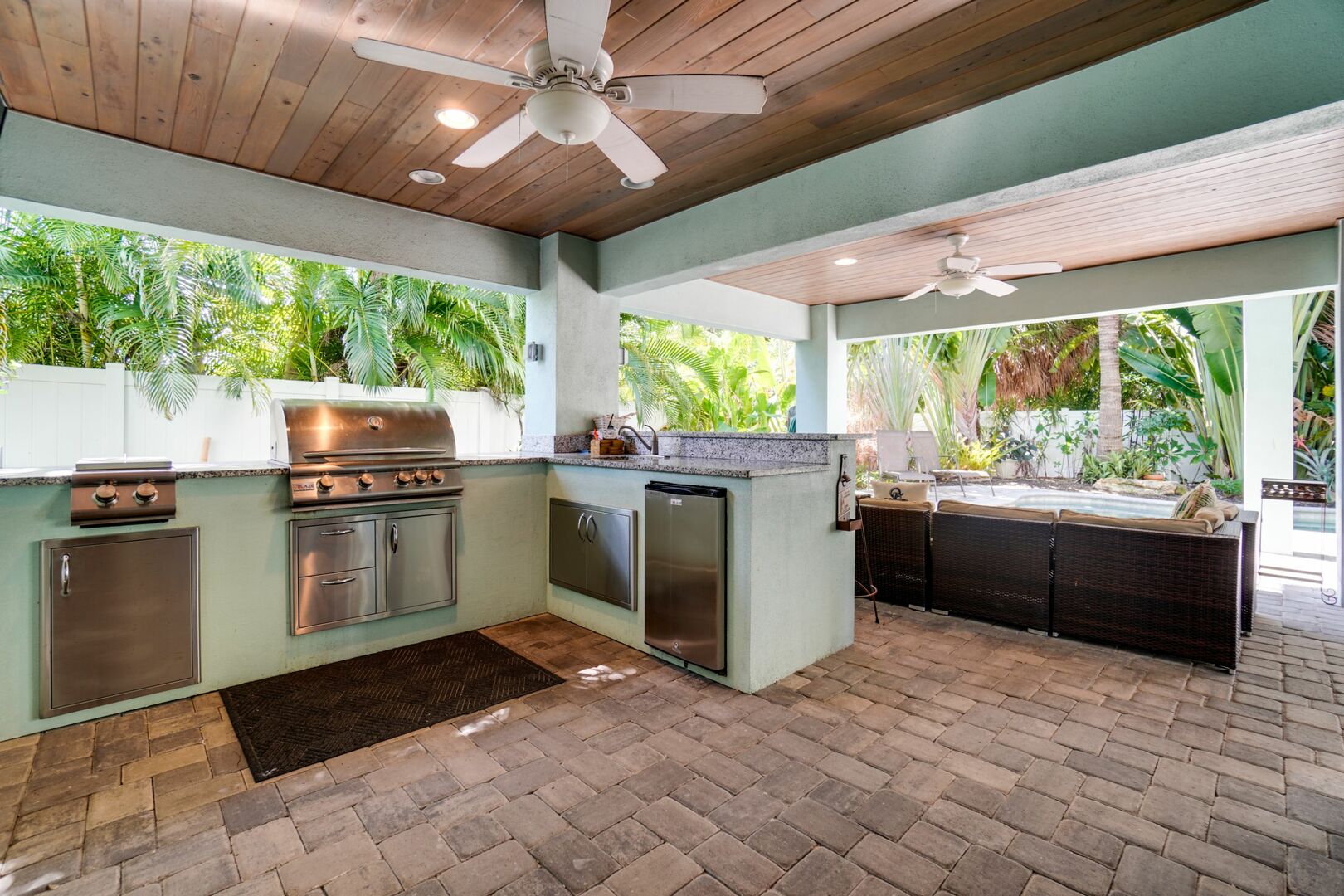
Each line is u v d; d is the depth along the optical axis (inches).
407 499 135.9
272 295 256.1
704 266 152.9
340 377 279.0
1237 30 82.1
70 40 86.0
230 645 114.9
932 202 111.6
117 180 116.3
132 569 104.2
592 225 169.0
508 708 106.8
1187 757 90.0
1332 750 91.7
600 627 147.1
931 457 342.6
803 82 97.9
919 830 73.5
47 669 97.1
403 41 86.8
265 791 81.7
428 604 140.5
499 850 70.2
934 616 161.3
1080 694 112.3
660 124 111.8
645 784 83.4
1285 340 230.5
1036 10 80.4
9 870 66.1
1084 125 94.7
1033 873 66.2
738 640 114.1
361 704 108.1
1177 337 386.0
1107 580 136.3
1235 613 120.8
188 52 89.3
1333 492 228.5
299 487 118.3
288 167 129.8
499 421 283.3
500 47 88.6
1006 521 150.6
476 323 280.7
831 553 133.1
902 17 81.2
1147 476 364.8
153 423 205.3
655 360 307.3
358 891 63.7
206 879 65.1
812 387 294.4
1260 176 135.9
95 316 211.6
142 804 78.5
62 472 102.3
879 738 96.1
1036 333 441.4
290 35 85.2
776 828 74.0
